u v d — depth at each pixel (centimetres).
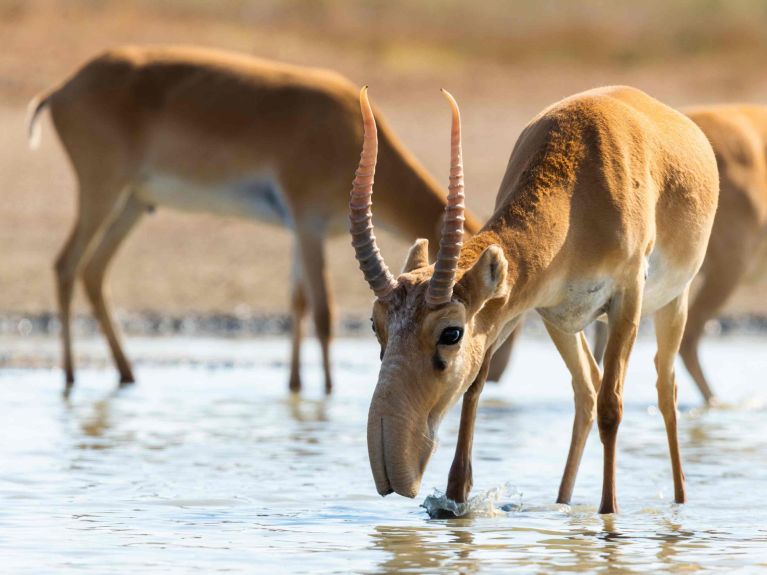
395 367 867
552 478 1177
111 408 1553
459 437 1023
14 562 852
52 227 2811
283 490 1103
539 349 2186
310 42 5125
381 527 970
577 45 5397
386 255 2667
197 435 1377
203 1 5353
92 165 1886
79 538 921
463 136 3872
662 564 862
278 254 2719
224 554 879
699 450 1334
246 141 1850
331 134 1817
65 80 1936
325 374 1744
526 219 973
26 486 1103
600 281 1003
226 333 2289
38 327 2262
